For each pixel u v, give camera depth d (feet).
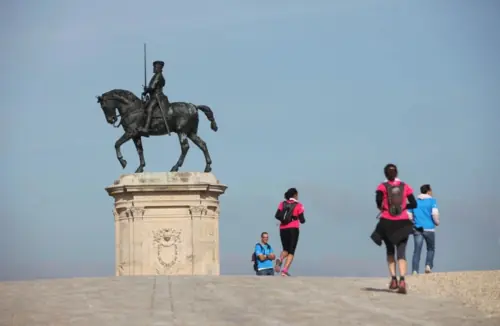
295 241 106.22
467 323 75.20
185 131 144.66
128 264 142.51
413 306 81.97
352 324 74.79
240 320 75.41
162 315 77.00
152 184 140.97
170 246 141.90
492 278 95.55
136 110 144.97
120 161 144.97
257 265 118.42
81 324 73.77
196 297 84.79
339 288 90.89
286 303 82.58
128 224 142.72
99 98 145.69
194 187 141.38
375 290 89.92
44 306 80.79
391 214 87.61
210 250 143.23
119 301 82.79
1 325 73.51
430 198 107.14
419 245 107.04
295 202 106.52
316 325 74.33
